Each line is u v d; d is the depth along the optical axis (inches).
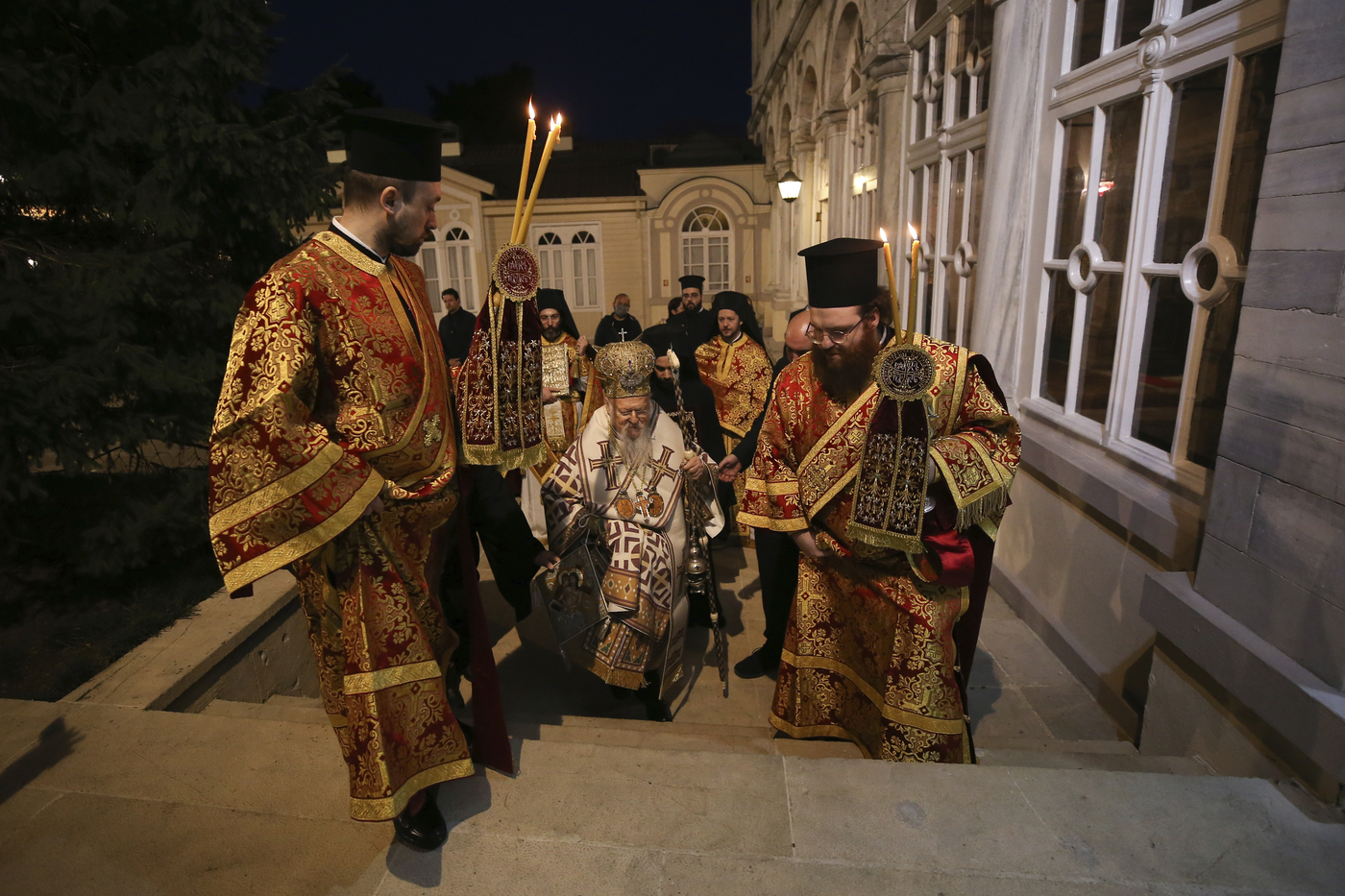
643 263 768.9
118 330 137.4
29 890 67.4
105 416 139.4
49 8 136.9
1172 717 98.6
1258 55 98.5
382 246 67.3
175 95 146.3
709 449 167.0
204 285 160.1
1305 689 73.0
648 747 98.9
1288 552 77.4
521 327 75.2
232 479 59.3
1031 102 155.9
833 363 87.5
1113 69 131.0
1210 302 106.9
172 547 152.4
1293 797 74.6
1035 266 159.3
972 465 82.7
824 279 85.2
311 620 71.2
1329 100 71.2
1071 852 69.0
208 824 75.0
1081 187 144.5
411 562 69.8
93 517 150.9
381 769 64.0
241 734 89.1
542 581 120.6
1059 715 121.2
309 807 77.2
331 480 59.7
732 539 219.0
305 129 172.4
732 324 203.8
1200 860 67.9
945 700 88.0
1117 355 129.3
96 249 151.9
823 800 75.6
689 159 763.4
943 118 216.7
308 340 60.6
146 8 148.9
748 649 156.3
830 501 92.1
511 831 72.2
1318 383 73.2
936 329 223.5
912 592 89.9
